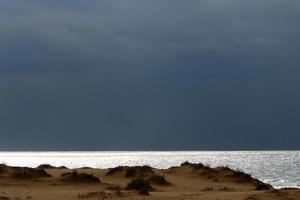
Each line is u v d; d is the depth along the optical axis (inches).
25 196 2207.2
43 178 2839.6
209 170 3417.8
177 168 3631.9
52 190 2491.4
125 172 3201.3
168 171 3518.7
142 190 2313.0
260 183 3262.8
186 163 3826.3
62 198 2150.6
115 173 3223.4
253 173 7652.6
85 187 2620.6
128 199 2086.6
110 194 2212.1
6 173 2925.7
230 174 3361.2
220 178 3275.1
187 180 3142.2
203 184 3004.4
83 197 2161.7
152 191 2509.8
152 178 2891.2
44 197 2180.1
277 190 2428.6
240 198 2138.3
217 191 2586.1
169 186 2812.5
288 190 2472.9
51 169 3725.4
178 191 2559.1
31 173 2888.8
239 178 3282.5
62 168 3937.0
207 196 2203.5
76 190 2482.8
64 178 2773.1
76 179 2751.0
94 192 2253.9
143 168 3275.1
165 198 2113.7
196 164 3639.3
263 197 2207.2
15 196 2201.0
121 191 2359.7
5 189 2492.6
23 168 3095.5
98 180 2792.8
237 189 2832.2
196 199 2096.5
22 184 2669.8
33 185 2650.1
